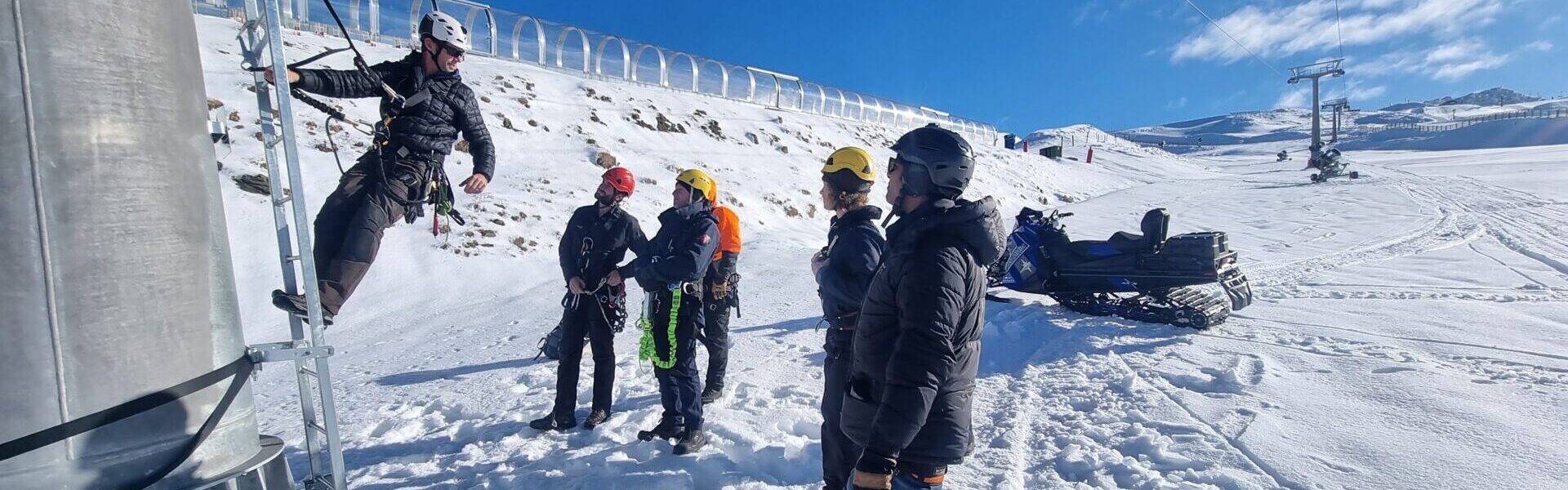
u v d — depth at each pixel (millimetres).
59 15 2072
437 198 3357
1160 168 48469
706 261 4160
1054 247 7730
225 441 2422
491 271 11094
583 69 23922
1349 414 4125
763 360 6117
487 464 4066
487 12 22562
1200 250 6953
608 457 4070
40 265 2045
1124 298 7527
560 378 4578
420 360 6918
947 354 2059
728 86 29047
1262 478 3373
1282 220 18250
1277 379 4887
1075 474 3594
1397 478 3295
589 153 16734
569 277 4555
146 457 2209
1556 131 111562
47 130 2049
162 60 2289
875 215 2939
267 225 10383
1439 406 4168
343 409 5270
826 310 2975
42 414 2057
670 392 4180
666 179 17141
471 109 3449
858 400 2418
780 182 20156
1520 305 7168
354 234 3027
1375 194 23578
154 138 2248
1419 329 6215
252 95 13344
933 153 2209
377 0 20234
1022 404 4699
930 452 2291
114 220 2150
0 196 2002
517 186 13984
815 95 33562
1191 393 4703
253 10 2766
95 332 2117
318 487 2816
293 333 2854
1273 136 160875
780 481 3754
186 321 2307
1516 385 4496
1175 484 3369
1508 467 3332
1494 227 14547
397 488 3814
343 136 13312
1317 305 7641
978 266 2213
